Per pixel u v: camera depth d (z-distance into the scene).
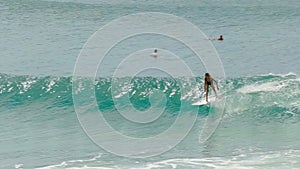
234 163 66.69
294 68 106.94
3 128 81.88
